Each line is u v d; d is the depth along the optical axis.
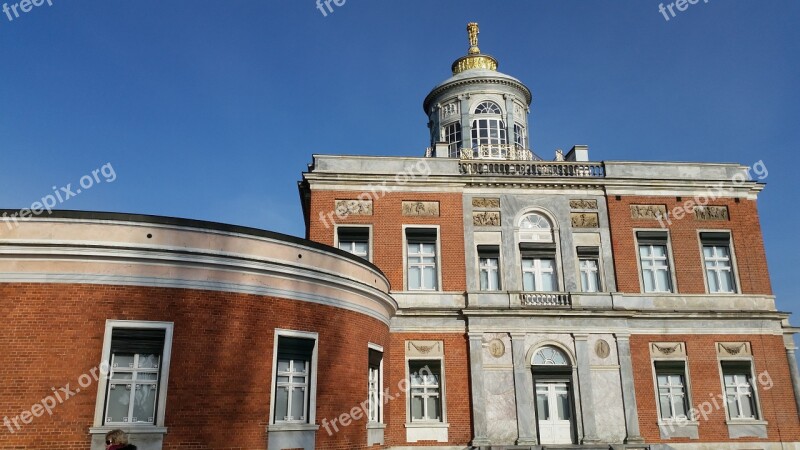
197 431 14.11
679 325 25.98
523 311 25.17
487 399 24.27
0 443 12.63
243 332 15.38
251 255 15.89
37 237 13.88
